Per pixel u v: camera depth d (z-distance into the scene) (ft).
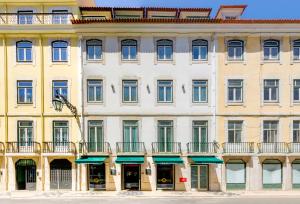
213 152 75.25
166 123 76.38
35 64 76.02
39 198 67.67
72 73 76.13
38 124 75.46
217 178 75.25
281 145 75.66
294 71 76.43
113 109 75.82
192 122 76.02
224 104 76.18
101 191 74.02
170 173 76.02
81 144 74.74
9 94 75.92
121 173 75.20
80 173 74.95
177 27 75.36
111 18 79.71
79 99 75.82
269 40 76.64
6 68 75.97
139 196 69.21
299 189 75.46
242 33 75.87
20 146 74.95
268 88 76.89
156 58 76.23
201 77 76.23
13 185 74.54
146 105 75.92
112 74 76.07
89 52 76.54
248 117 76.02
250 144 75.46
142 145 75.51
